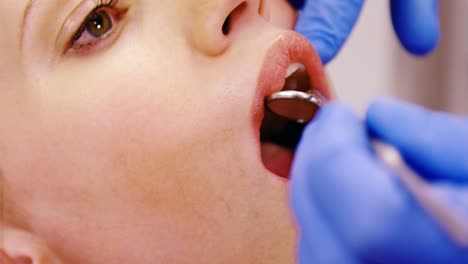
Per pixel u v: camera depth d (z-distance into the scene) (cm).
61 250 39
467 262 27
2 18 36
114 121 36
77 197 37
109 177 37
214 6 35
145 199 36
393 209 27
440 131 29
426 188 26
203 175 36
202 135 35
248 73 36
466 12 57
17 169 38
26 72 36
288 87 38
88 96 36
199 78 36
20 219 39
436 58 59
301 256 30
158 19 36
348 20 46
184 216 36
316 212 29
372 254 27
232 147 36
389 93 61
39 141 37
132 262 38
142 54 36
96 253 38
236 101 35
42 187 38
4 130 37
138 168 36
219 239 37
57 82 36
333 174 28
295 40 37
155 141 36
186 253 37
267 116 39
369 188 27
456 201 27
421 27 47
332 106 30
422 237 27
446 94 59
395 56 60
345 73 60
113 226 37
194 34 35
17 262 40
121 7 36
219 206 36
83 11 36
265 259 37
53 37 36
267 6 39
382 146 28
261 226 36
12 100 37
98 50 37
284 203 36
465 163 29
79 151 37
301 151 30
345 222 28
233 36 36
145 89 36
